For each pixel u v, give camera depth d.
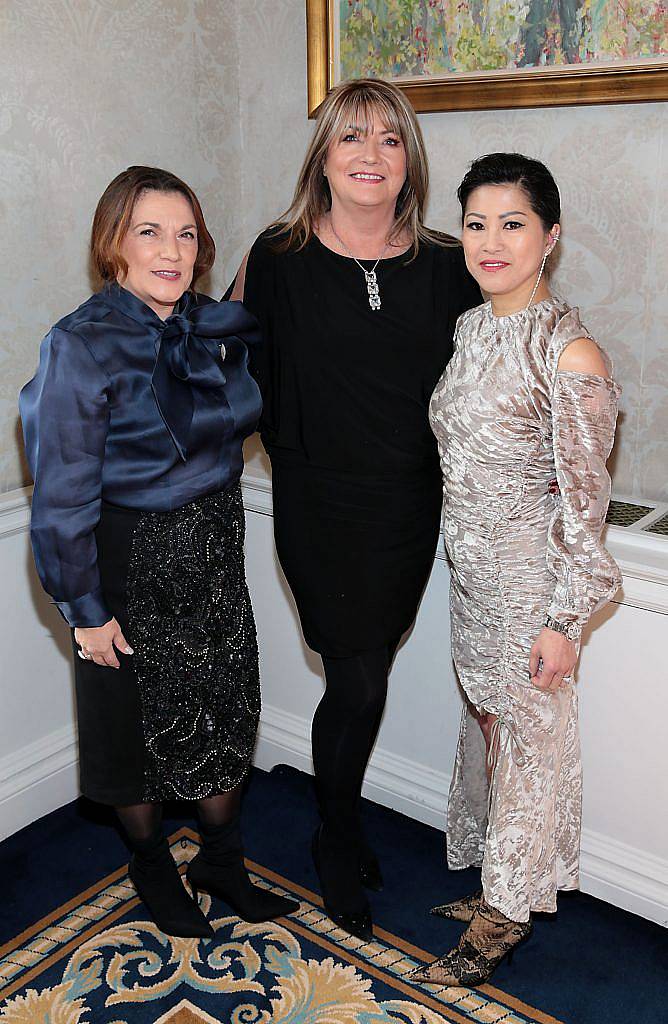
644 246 2.27
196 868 2.28
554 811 2.08
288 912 2.30
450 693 2.47
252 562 2.72
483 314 1.87
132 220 1.81
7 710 2.56
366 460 2.04
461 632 2.04
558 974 2.15
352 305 1.99
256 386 2.02
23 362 2.44
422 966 2.16
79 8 2.35
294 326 2.03
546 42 2.25
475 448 1.84
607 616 2.16
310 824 2.63
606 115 2.23
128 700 2.00
